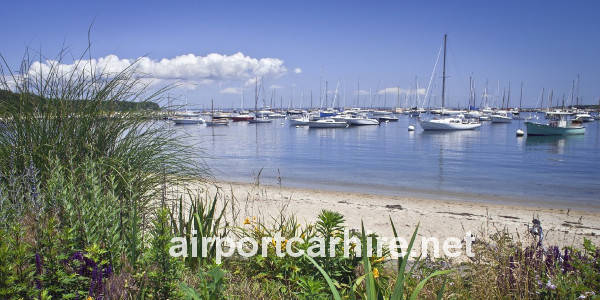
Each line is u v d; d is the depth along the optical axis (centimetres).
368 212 959
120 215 292
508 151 3241
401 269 219
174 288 236
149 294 226
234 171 1948
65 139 385
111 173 370
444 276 303
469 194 1388
